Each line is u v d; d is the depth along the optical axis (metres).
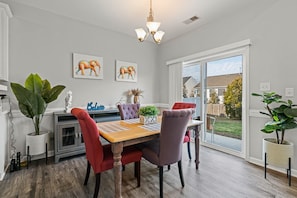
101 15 2.92
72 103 3.09
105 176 2.14
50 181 2.01
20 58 2.57
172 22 3.13
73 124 2.73
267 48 2.34
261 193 1.75
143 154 1.90
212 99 3.31
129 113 2.87
